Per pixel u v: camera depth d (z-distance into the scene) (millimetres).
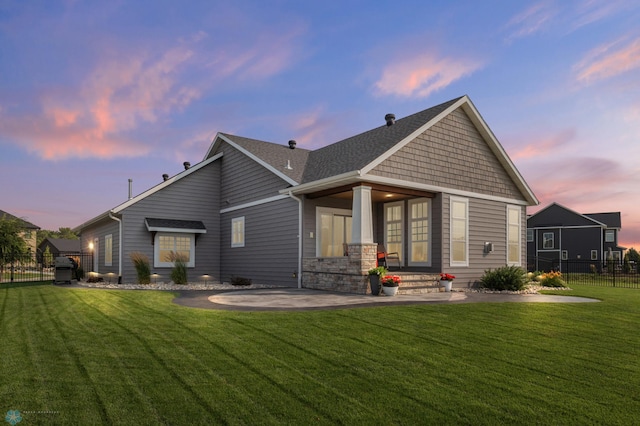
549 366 5082
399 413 3746
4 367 4848
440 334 6570
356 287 11867
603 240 43406
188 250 17828
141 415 3646
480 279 14656
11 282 18547
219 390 4211
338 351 5582
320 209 14602
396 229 15383
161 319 7508
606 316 8172
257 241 16266
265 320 7359
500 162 16078
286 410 3775
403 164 12820
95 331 6609
